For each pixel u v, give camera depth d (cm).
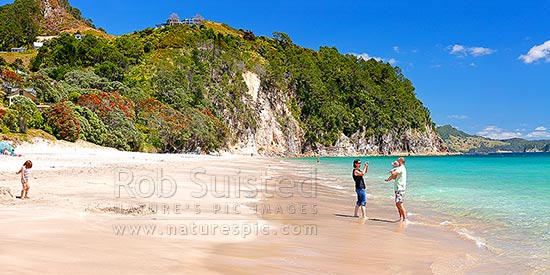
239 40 12650
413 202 1538
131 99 6369
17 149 3553
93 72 7475
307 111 12400
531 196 1711
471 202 1532
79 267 462
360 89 14162
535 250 764
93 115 4794
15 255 484
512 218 1160
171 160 3916
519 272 609
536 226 1031
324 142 12262
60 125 4206
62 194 1153
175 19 12531
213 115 8712
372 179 2748
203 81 9444
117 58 8725
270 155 10431
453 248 776
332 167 4556
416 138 14575
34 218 748
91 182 1494
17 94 4559
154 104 6694
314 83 12700
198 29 11850
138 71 8712
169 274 470
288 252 670
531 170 3962
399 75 16862
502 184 2336
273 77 11544
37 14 17500
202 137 7156
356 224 1030
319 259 635
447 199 1631
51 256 498
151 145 5822
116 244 600
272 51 13450
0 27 13262
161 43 10169
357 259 657
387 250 741
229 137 9131
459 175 3212
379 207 1395
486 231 964
